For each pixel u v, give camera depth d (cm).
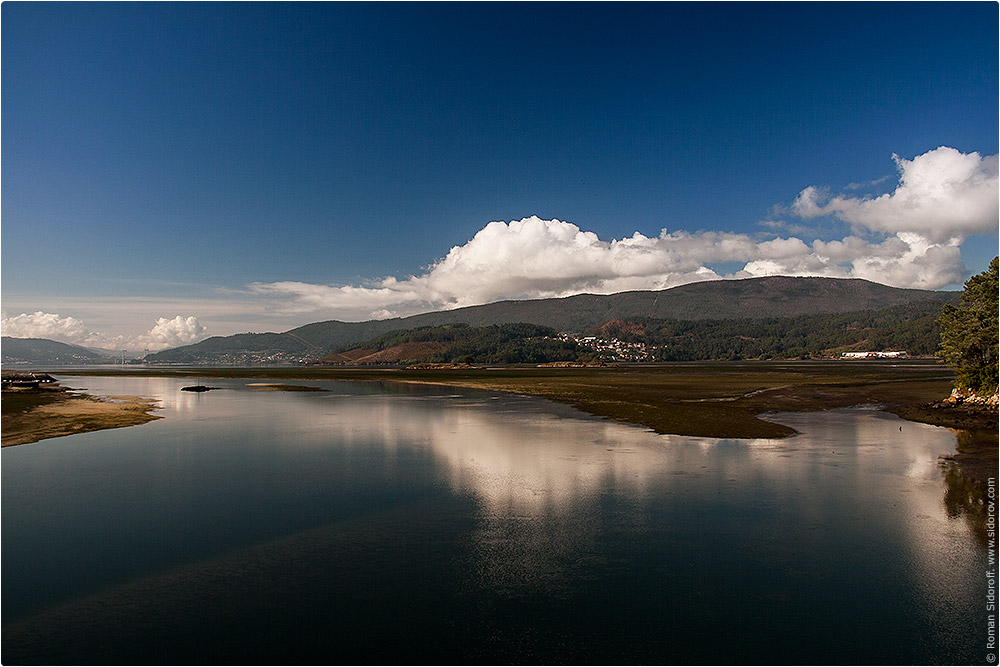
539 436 3672
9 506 2116
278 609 1338
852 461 2783
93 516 1997
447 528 1870
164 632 1236
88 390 9088
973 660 1138
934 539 1738
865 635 1228
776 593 1415
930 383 8394
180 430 4081
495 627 1266
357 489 2348
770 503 2098
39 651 1160
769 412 4947
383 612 1326
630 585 1460
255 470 2709
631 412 4975
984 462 2733
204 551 1677
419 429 4103
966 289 5184
